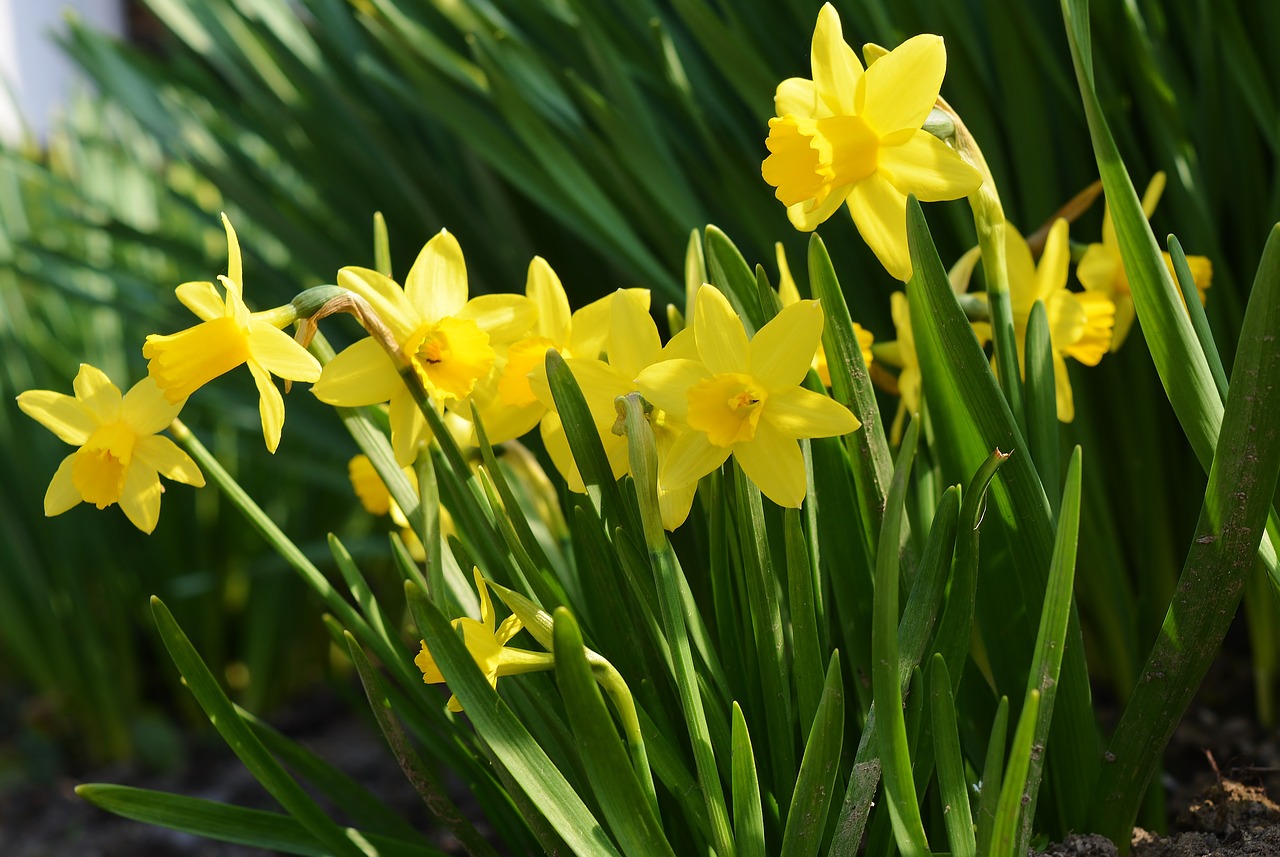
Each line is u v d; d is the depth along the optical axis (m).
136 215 2.12
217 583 1.93
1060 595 0.84
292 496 1.94
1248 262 1.10
